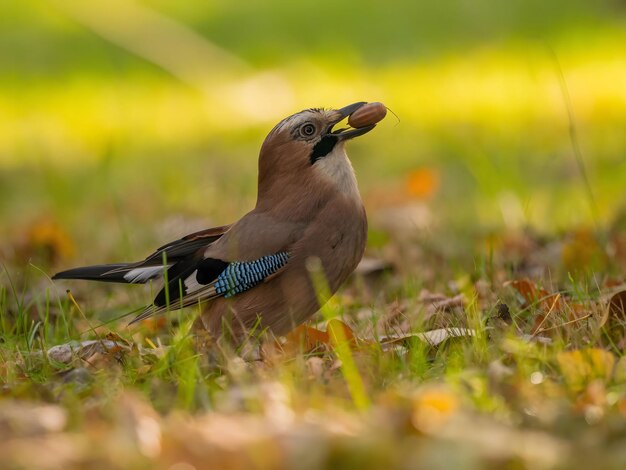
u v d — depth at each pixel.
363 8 33.41
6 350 8.30
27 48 32.38
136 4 32.22
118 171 19.72
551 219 13.38
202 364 7.38
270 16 32.66
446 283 10.42
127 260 12.77
